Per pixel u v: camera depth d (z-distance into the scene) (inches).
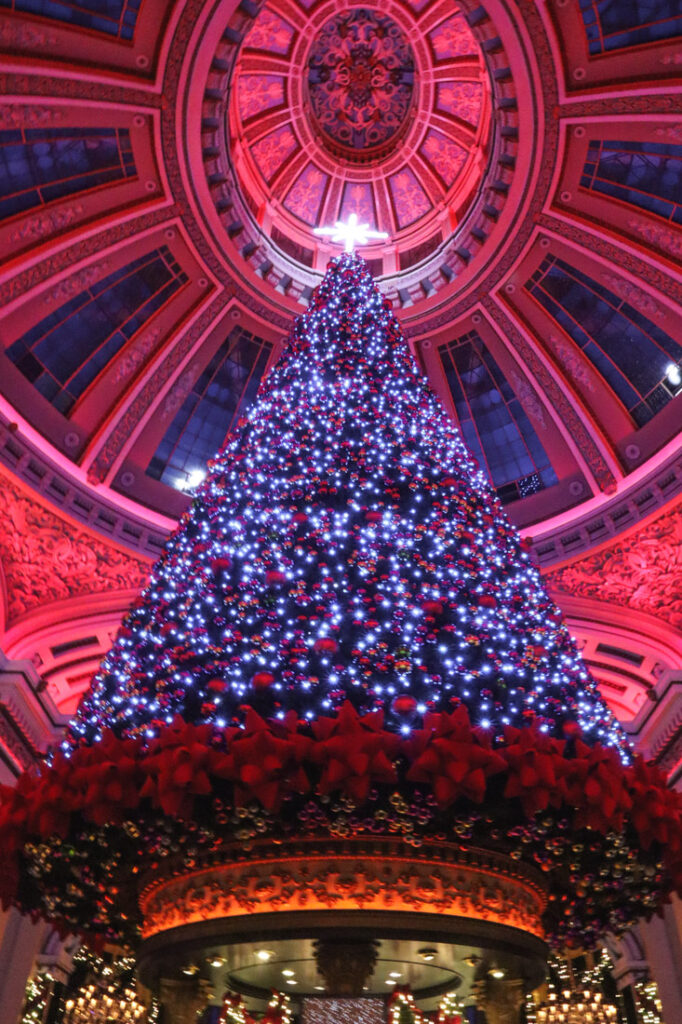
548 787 163.6
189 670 192.1
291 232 655.8
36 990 525.7
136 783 170.2
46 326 520.4
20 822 180.5
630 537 523.8
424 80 627.5
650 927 431.5
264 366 615.2
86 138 477.4
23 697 440.8
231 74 496.7
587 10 444.1
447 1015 218.4
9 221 469.7
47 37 419.8
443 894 179.3
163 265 559.2
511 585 224.4
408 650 185.0
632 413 546.3
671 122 452.8
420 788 167.6
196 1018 201.3
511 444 595.8
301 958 191.5
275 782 156.9
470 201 596.4
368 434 245.4
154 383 570.6
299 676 180.7
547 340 572.1
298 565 207.0
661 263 499.2
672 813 181.5
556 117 484.4
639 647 525.7
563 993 444.8
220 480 255.6
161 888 195.8
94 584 535.8
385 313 330.6
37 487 503.8
